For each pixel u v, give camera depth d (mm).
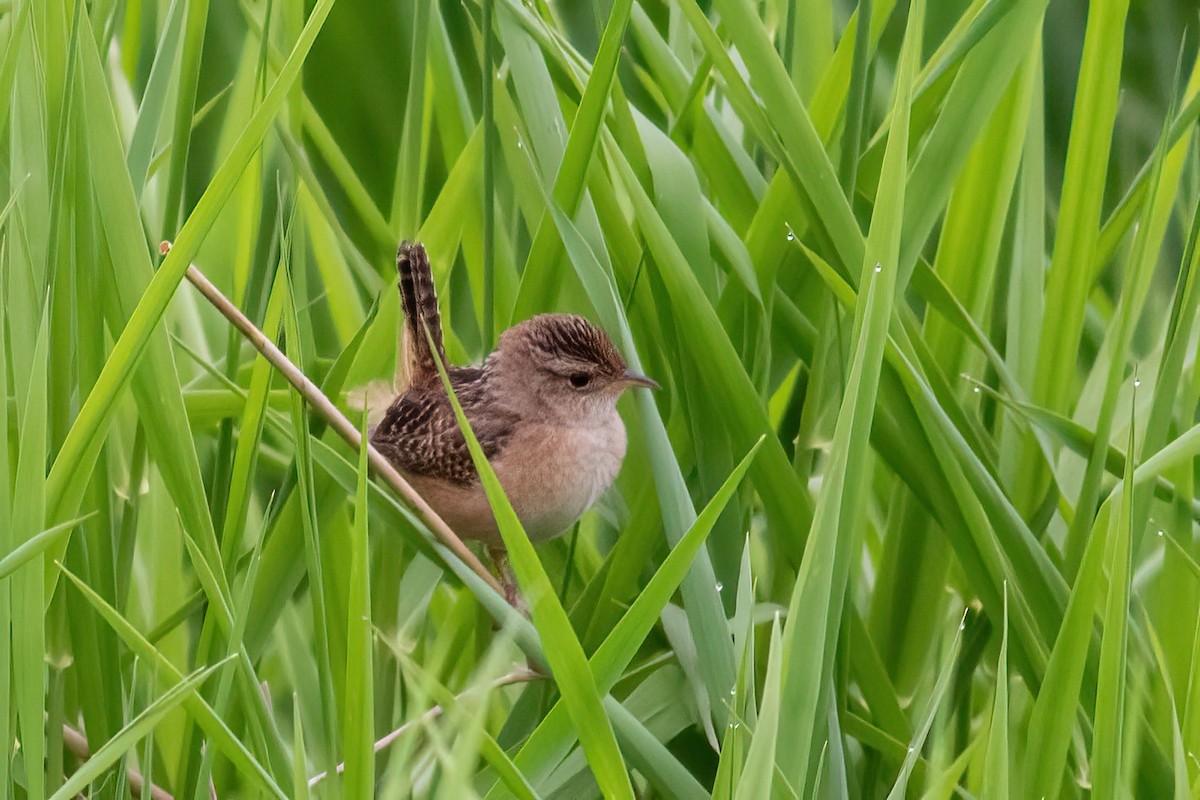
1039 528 8555
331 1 6023
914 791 7945
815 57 9891
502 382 8984
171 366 6328
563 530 9312
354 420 9727
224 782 7672
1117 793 5949
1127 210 8938
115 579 7332
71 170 6629
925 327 9258
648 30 9078
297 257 9016
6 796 5559
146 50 10602
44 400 5504
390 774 5121
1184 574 8219
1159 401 7574
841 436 5766
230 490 7164
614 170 9945
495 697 9164
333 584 8414
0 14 8258
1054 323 8859
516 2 8375
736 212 9258
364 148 11672
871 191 8867
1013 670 8141
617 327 7918
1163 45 12570
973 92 7746
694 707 7809
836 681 7645
